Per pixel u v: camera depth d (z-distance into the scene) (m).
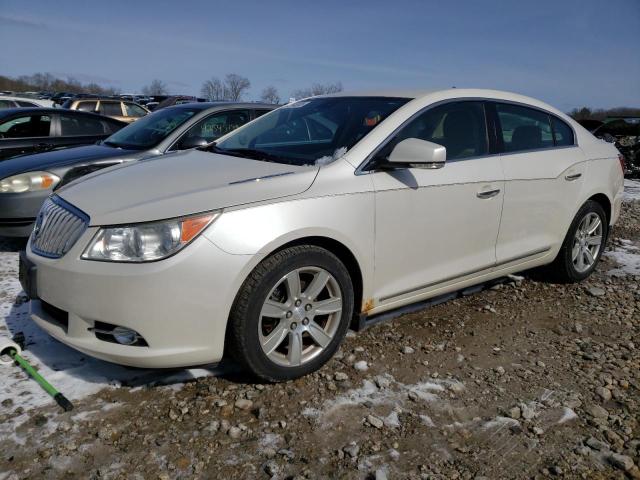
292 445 2.42
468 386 2.94
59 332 2.73
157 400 2.72
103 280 2.49
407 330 3.59
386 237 3.13
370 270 3.11
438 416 2.66
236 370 3.01
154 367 2.59
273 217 2.68
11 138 6.97
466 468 2.31
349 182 2.98
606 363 3.25
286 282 2.79
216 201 2.62
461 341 3.47
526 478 2.27
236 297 2.65
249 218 2.63
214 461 2.31
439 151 2.93
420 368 3.11
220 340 2.64
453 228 3.46
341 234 2.91
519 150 3.94
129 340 2.58
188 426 2.53
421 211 3.26
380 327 3.61
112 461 2.29
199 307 2.54
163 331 2.52
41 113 7.30
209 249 2.53
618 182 4.78
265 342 2.77
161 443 2.40
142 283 2.46
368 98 3.70
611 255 5.58
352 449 2.39
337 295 3.00
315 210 2.81
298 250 2.77
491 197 3.63
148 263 2.48
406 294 3.35
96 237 2.57
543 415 2.70
